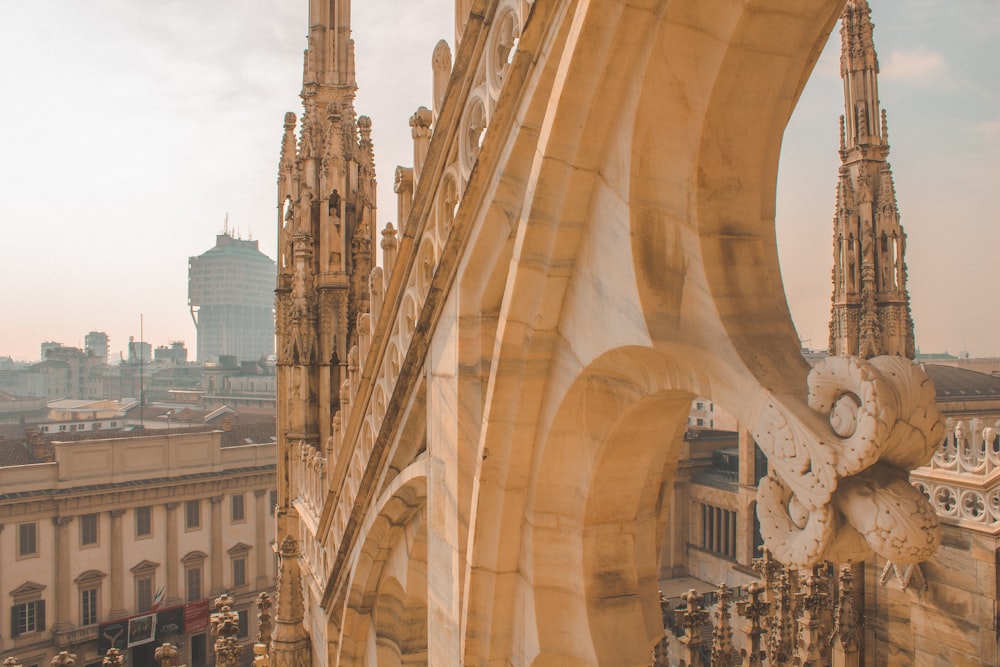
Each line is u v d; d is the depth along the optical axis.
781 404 2.76
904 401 2.27
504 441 4.77
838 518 2.52
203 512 55.22
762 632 8.73
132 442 52.12
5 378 193.75
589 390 4.33
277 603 13.72
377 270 7.50
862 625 12.84
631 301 3.63
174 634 52.56
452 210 5.61
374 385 7.89
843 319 17.23
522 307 4.37
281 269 16.06
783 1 2.95
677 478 48.03
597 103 3.53
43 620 47.34
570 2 3.59
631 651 4.52
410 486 7.02
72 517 48.91
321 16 15.50
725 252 3.35
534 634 4.75
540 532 4.75
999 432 9.98
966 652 10.11
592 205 3.92
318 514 11.32
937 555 10.62
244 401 118.69
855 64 17.34
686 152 3.36
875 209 16.98
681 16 3.13
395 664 9.20
